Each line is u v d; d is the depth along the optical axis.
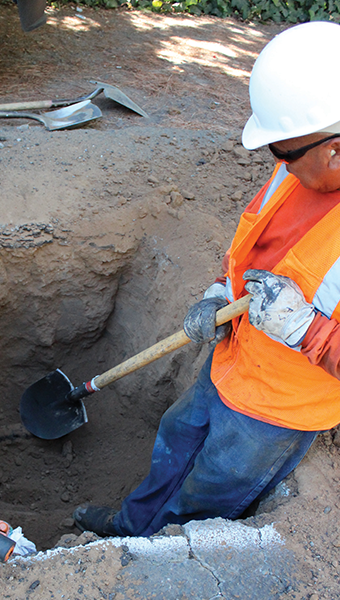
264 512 2.12
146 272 3.76
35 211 3.52
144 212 3.72
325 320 1.64
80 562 1.86
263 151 4.39
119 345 4.11
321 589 1.78
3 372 4.05
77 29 6.82
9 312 3.74
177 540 1.94
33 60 5.93
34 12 4.91
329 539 1.93
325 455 2.21
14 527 3.37
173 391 3.53
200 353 3.18
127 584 1.79
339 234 1.58
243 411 2.03
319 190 1.64
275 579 1.81
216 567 1.85
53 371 4.09
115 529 2.70
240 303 1.95
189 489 2.24
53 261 3.60
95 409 4.07
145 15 7.67
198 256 3.45
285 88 1.48
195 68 6.29
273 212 1.85
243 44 7.29
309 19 8.27
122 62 6.19
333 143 1.47
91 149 4.10
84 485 3.74
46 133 4.27
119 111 5.04
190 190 3.92
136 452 3.76
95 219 3.63
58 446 3.92
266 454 2.03
